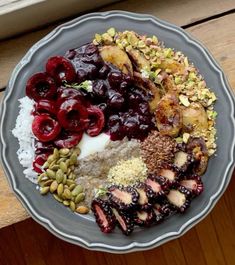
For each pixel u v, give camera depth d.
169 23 0.39
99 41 0.39
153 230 0.38
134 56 0.38
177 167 0.38
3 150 0.38
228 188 0.50
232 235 0.51
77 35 0.39
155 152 0.38
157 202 0.38
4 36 0.41
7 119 0.38
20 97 0.38
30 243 0.49
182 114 0.38
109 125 0.38
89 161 0.38
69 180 0.38
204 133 0.38
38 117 0.37
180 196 0.38
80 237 0.37
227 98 0.39
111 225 0.37
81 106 0.37
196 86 0.39
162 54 0.39
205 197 0.38
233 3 0.42
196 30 0.42
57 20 0.42
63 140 0.38
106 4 0.42
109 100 0.38
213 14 0.42
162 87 0.39
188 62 0.39
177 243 0.50
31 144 0.38
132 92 0.38
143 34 0.39
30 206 0.37
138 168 0.38
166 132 0.38
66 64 0.37
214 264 0.51
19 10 0.39
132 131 0.38
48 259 0.49
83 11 0.42
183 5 0.42
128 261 0.50
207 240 0.51
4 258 0.49
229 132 0.39
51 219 0.37
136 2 0.42
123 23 0.39
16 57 0.41
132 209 0.37
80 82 0.38
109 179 0.38
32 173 0.38
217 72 0.39
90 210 0.38
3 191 0.39
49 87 0.38
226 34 0.42
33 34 0.42
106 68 0.38
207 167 0.38
